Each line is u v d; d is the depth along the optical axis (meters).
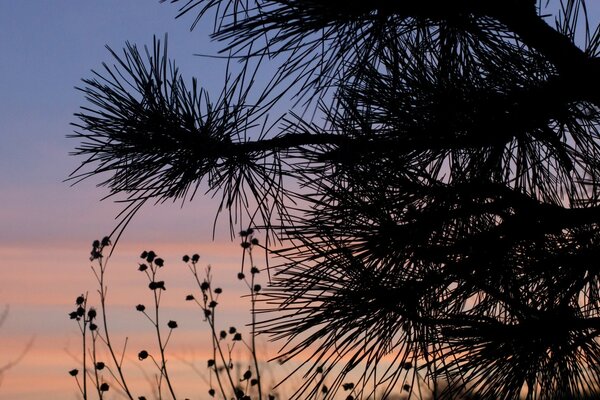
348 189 1.67
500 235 1.51
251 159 2.14
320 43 1.76
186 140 2.18
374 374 1.58
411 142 1.71
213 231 2.26
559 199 1.94
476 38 1.71
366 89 1.83
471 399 1.43
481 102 1.65
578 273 1.47
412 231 1.55
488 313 1.70
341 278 1.58
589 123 1.73
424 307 1.56
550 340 1.41
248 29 1.70
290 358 1.58
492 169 1.73
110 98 2.22
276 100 1.81
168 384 3.61
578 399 1.57
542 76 1.68
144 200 2.25
